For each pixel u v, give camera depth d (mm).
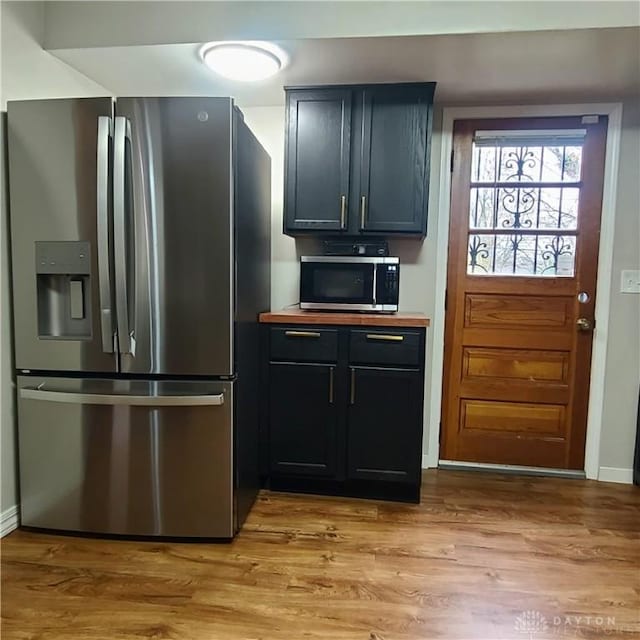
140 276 1834
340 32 1872
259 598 1591
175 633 1436
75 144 1812
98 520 1973
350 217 2408
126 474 1938
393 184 2363
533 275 2617
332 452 2303
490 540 1964
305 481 2395
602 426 2596
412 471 2252
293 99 2379
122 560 1810
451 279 2676
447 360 2721
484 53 1973
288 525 2076
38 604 1558
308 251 2756
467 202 2625
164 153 1790
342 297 2418
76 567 1763
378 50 1963
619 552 1886
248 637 1420
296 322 2268
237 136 1862
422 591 1632
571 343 2617
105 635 1426
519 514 2195
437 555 1849
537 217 2594
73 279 1913
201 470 1918
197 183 1799
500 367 2688
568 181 2545
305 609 1539
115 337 1863
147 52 2041
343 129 2357
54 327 1971
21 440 1977
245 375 2082
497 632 1451
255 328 2250
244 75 2189
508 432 2717
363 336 2227
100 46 2010
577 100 2465
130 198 1802
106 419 1919
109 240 1808
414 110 2316
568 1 1762
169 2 1963
